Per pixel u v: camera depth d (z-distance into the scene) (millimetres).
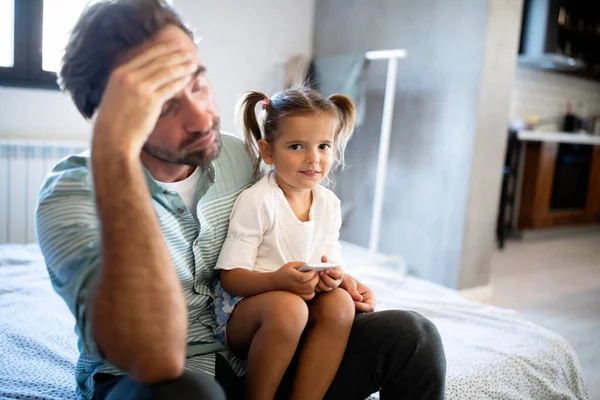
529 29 4082
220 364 932
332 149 1068
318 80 2875
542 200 4387
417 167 2830
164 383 613
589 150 4668
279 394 936
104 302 597
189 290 947
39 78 2564
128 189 628
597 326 2508
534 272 3412
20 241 2541
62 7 2572
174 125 762
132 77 674
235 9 3053
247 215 979
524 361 1214
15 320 1341
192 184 945
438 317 1490
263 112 1085
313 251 1072
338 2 3266
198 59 779
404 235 2922
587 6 4559
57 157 2561
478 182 2609
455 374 1108
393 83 2533
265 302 878
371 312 945
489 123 2582
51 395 1009
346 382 913
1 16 2482
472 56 2518
